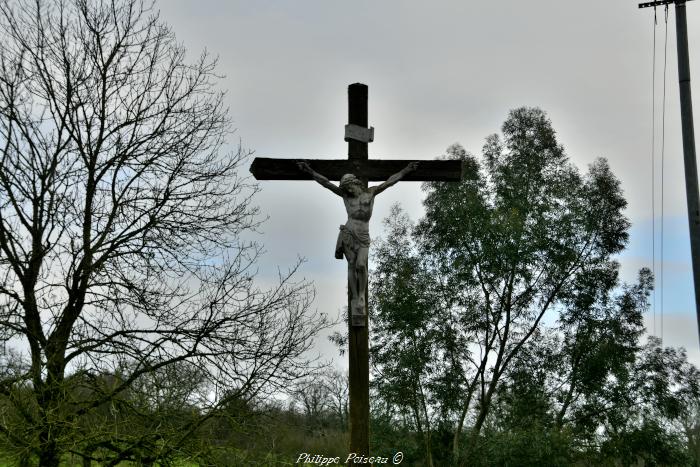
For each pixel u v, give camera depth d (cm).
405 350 2341
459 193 2511
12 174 1205
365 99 1038
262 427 1161
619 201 2600
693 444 3169
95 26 1297
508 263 2458
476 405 2472
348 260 963
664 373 2538
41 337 1174
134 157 1265
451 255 2517
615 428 2458
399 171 1027
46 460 1087
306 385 1213
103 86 1268
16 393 1066
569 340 2564
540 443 2202
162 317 1205
